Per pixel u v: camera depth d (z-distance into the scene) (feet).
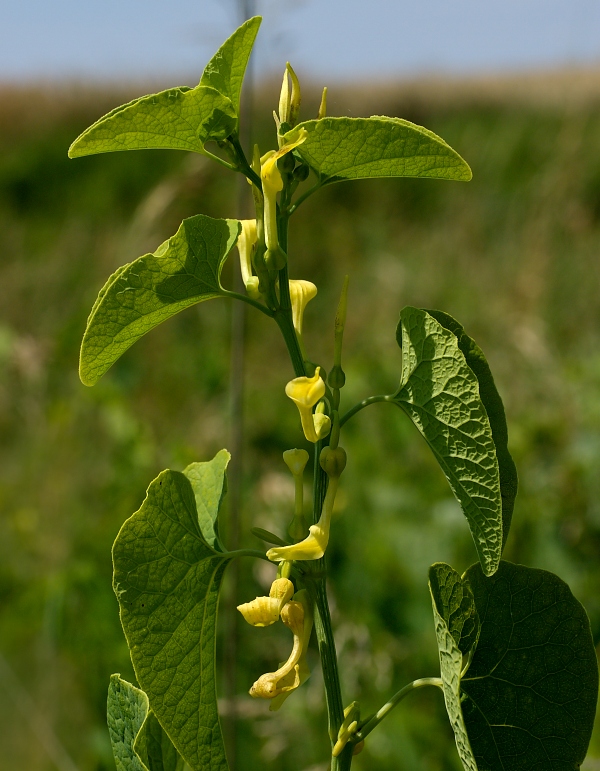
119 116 1.72
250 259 1.86
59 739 3.12
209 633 1.82
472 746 1.83
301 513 1.80
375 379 4.90
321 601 1.79
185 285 1.77
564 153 6.89
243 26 1.76
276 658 3.20
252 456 4.37
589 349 5.45
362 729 1.80
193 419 4.82
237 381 3.08
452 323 1.85
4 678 3.28
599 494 3.50
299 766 2.80
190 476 1.89
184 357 5.48
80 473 4.09
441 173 1.77
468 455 1.72
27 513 3.91
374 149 1.73
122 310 1.76
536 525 3.50
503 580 1.80
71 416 4.33
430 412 1.74
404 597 3.29
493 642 1.81
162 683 1.79
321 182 1.79
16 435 4.57
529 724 1.82
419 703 2.94
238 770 2.81
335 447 1.77
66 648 3.26
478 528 1.73
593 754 2.59
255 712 2.84
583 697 1.81
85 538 3.74
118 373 5.23
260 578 3.33
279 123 1.79
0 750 3.10
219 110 1.74
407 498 3.78
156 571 1.77
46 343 4.93
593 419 4.04
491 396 1.85
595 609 3.10
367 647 3.03
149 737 1.87
